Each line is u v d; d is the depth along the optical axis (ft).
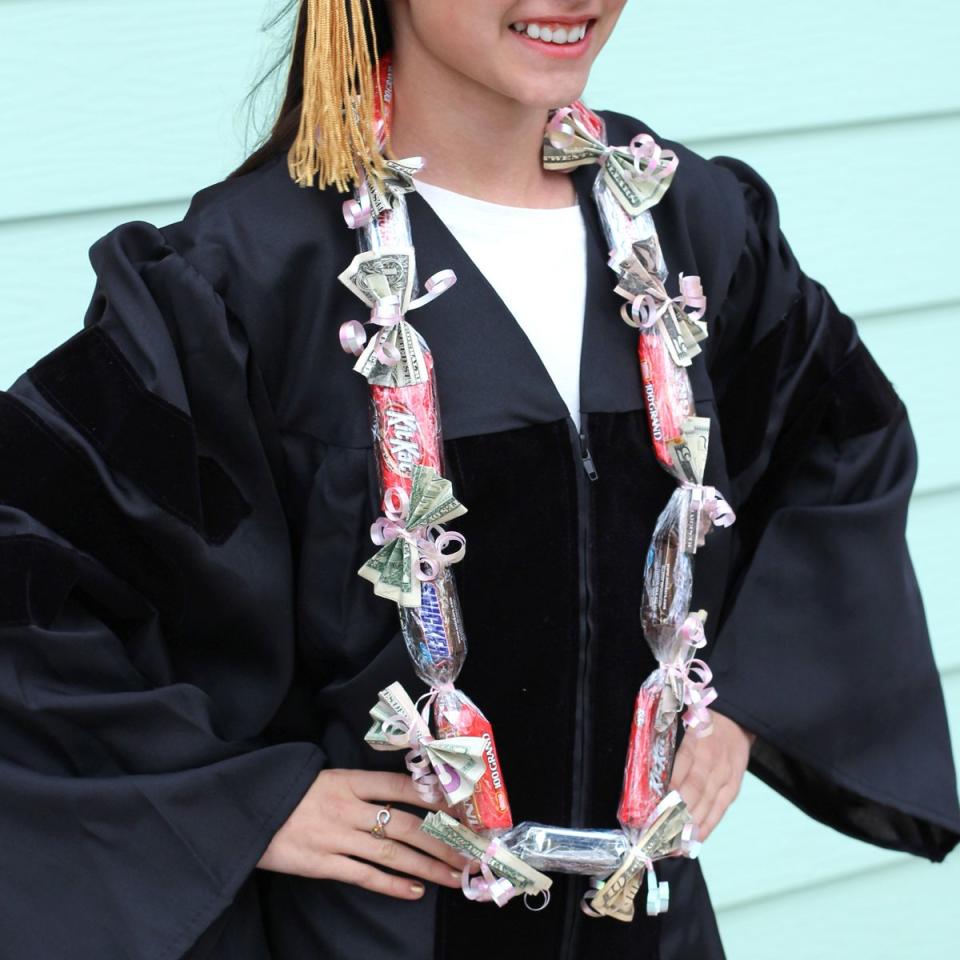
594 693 6.20
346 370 5.94
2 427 5.80
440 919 6.18
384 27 6.28
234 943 6.23
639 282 6.31
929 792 7.18
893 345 11.53
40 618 5.69
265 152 6.49
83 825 5.75
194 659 6.19
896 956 12.48
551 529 6.05
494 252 6.24
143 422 5.77
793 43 10.86
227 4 9.53
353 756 6.17
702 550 6.74
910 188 11.35
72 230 9.44
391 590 5.74
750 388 7.12
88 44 9.28
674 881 6.86
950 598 11.98
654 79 10.55
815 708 7.01
